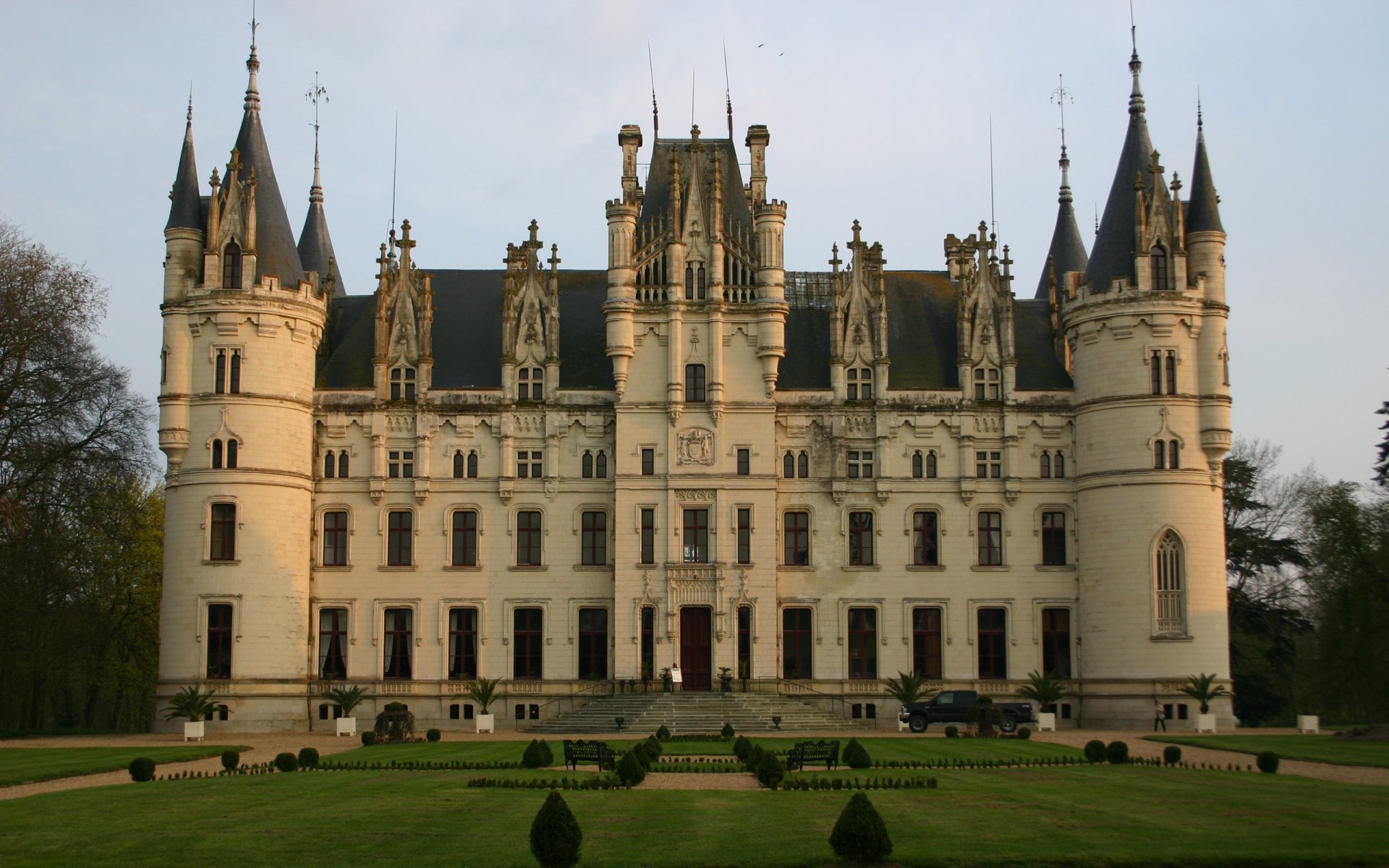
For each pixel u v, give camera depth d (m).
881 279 84.69
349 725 74.00
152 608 103.31
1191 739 65.81
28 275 76.62
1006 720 72.25
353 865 31.66
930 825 36.16
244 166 81.31
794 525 83.12
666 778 47.78
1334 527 94.19
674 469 81.12
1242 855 32.31
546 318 84.12
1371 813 38.22
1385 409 80.50
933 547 83.19
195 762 55.66
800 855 32.38
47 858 32.56
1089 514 81.06
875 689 81.06
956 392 83.88
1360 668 91.00
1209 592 78.56
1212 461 79.75
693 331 82.25
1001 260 85.75
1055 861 31.84
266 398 78.56
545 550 82.06
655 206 88.00
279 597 78.00
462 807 39.59
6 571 77.69
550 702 80.44
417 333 84.00
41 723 96.75
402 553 82.06
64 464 78.75
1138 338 79.94
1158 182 81.00
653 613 80.38
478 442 82.88
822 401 83.62
